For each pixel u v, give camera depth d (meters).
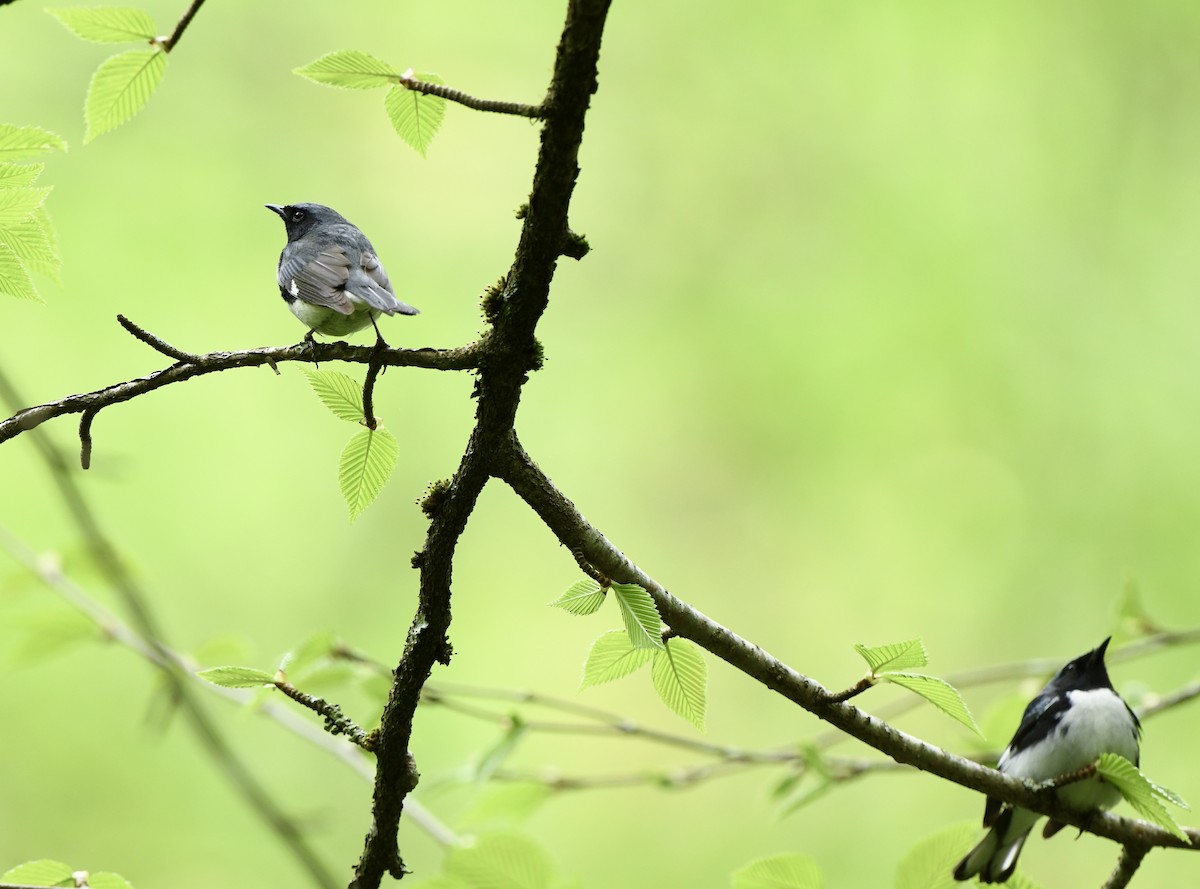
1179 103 14.55
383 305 5.95
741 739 14.01
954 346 14.30
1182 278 13.99
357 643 13.16
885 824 12.91
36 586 8.23
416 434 13.87
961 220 14.50
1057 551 13.59
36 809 12.02
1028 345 14.18
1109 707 7.31
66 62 13.75
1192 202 14.21
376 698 6.49
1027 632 13.55
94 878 4.51
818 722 13.96
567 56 3.64
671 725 13.74
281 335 13.81
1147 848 5.23
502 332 4.09
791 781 7.23
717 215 15.34
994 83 14.90
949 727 13.56
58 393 12.91
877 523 14.44
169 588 12.70
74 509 8.24
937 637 13.87
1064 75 14.82
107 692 12.70
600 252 15.34
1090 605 13.32
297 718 7.34
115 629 7.92
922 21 14.78
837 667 14.09
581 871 12.88
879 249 14.73
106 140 13.88
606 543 4.34
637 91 15.58
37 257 4.30
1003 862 6.39
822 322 14.73
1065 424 13.91
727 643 4.46
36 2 13.60
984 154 14.72
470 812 7.23
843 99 15.15
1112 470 13.60
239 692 7.51
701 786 13.45
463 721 13.13
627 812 13.30
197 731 8.00
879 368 14.51
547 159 3.79
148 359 13.33
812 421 14.66
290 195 14.33
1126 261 14.24
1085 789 4.97
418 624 4.39
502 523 14.61
